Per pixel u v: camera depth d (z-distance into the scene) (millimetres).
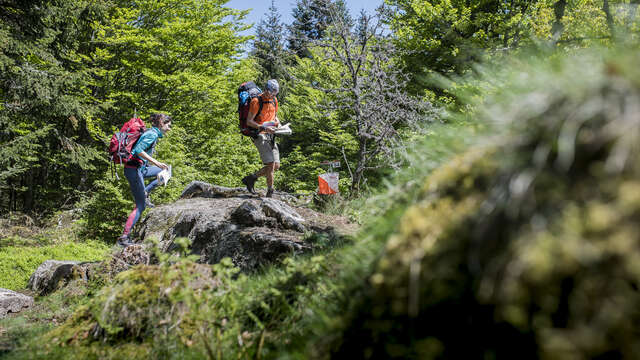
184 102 18125
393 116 6902
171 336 2402
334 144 16453
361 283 1698
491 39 12453
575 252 1068
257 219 4824
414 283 1369
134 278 2717
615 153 1125
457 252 1324
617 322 1019
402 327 1458
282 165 23328
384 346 1500
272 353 2010
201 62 18125
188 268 2797
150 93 17453
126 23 15531
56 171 16922
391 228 1695
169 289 2500
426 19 14312
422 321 1422
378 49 7418
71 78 12148
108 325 2482
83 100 13445
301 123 21172
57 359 2389
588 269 1067
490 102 1671
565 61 1482
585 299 1060
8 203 17047
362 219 2523
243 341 2191
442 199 1468
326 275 2393
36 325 3885
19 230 11867
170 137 14133
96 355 2371
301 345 1896
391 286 1464
